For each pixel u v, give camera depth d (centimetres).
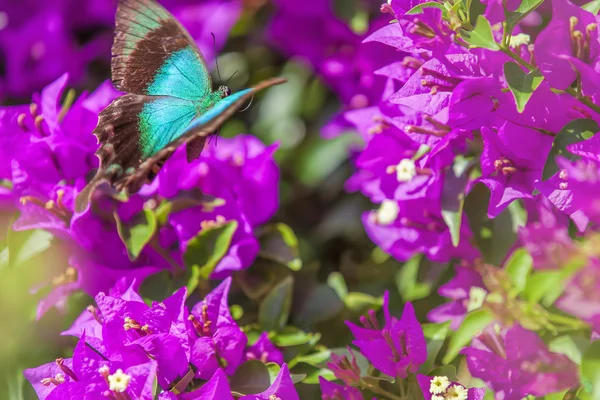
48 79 89
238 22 87
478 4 70
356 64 84
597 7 69
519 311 70
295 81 87
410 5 71
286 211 86
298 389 74
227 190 77
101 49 90
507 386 70
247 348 73
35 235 74
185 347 70
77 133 76
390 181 75
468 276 75
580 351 70
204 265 75
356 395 71
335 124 83
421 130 72
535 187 69
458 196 73
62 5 89
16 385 74
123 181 70
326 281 84
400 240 77
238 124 88
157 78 73
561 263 68
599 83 68
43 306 74
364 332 72
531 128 69
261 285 78
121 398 68
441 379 70
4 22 90
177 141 69
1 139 76
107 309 70
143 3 74
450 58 70
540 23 78
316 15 84
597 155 67
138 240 74
